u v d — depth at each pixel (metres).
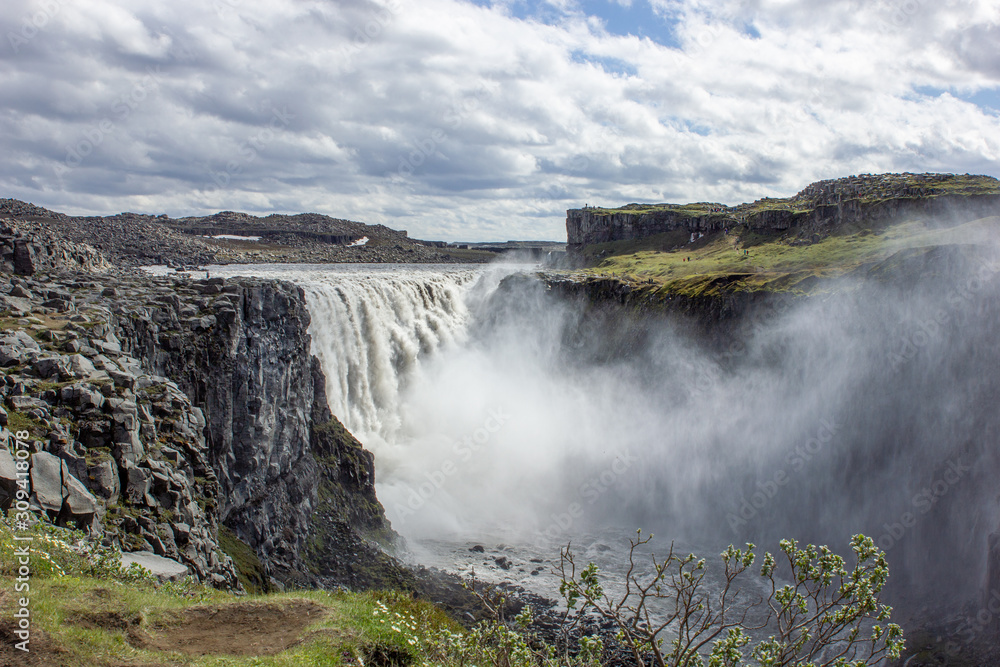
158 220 180.88
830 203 176.88
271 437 51.69
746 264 141.50
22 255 50.06
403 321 102.62
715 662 14.03
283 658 14.84
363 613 17.88
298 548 51.66
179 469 29.03
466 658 17.25
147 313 42.03
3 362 28.05
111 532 22.84
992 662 50.00
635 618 15.18
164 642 15.31
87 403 26.30
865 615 14.20
